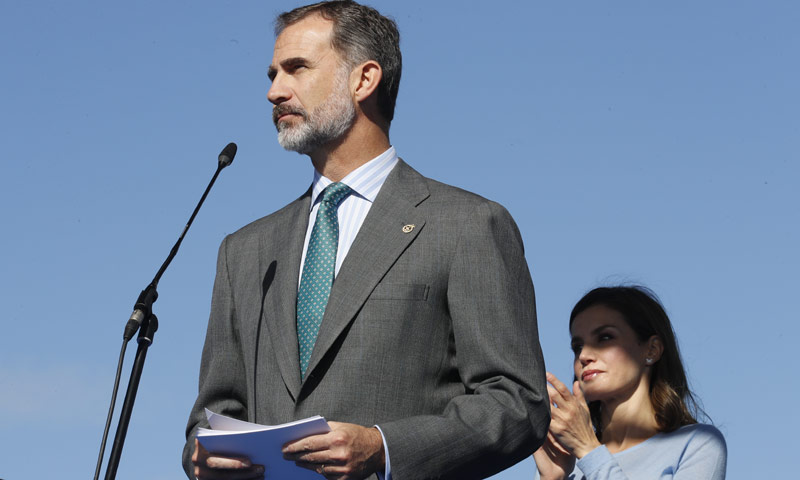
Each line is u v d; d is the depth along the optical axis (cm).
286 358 329
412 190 353
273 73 370
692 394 473
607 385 462
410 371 321
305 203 366
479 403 311
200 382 366
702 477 439
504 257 340
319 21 368
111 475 320
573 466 464
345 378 317
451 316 329
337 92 359
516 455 314
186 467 341
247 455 296
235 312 364
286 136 358
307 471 298
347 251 345
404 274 329
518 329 328
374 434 295
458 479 306
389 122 375
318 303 336
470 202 346
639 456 452
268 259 362
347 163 362
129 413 330
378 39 370
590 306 476
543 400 323
